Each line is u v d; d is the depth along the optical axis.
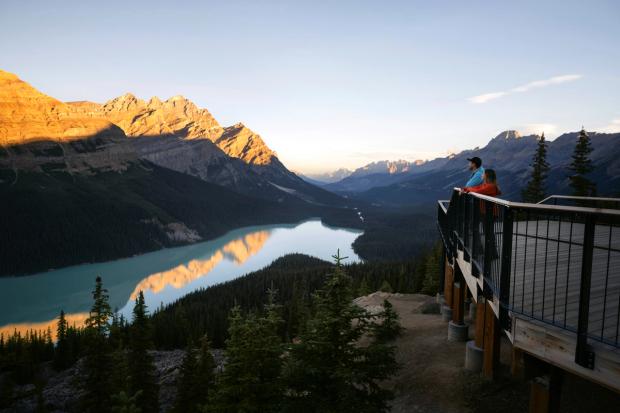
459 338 15.18
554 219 16.28
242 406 11.87
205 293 121.19
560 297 6.45
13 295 174.50
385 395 9.86
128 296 172.88
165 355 61.22
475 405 10.84
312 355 9.95
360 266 121.50
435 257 47.38
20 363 68.12
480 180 10.78
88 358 28.39
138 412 13.43
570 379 10.20
